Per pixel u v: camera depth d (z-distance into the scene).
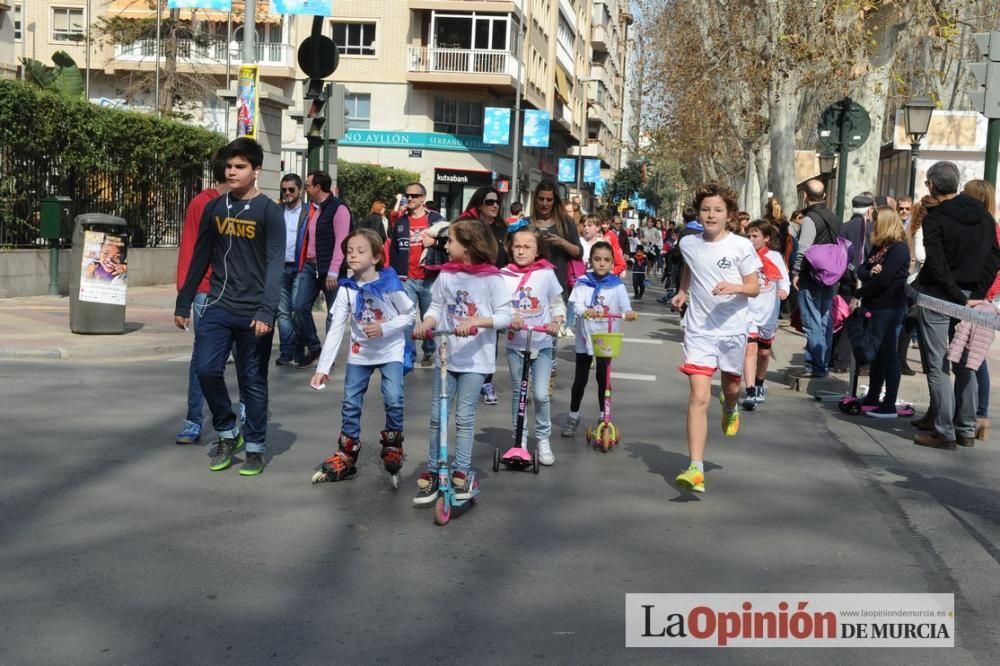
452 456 8.05
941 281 8.69
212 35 45.97
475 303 6.52
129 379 10.80
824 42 20.14
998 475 8.01
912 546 6.09
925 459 8.51
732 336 7.11
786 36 20.12
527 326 7.61
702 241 7.18
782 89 21.31
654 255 40.88
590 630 4.66
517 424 7.68
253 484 6.99
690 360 7.09
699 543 6.01
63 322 14.84
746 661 4.38
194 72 46.38
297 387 10.84
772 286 10.71
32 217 18.89
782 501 7.02
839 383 11.75
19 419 8.60
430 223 12.78
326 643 4.41
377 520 6.27
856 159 20.95
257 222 7.11
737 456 8.41
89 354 12.41
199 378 7.26
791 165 21.55
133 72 49.22
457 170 50.62
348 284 7.00
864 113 15.47
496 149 52.06
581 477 7.56
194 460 7.56
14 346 12.12
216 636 4.45
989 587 5.42
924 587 5.39
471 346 6.58
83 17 50.69
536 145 52.81
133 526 5.96
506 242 9.46
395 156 50.06
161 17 45.56
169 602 4.83
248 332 7.18
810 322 11.98
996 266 8.84
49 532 5.79
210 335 7.21
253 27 18.14
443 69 49.34
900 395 11.39
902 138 21.33
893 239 10.12
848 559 5.81
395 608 4.85
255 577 5.20
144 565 5.32
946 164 8.77
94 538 5.72
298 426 8.88
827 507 6.91
